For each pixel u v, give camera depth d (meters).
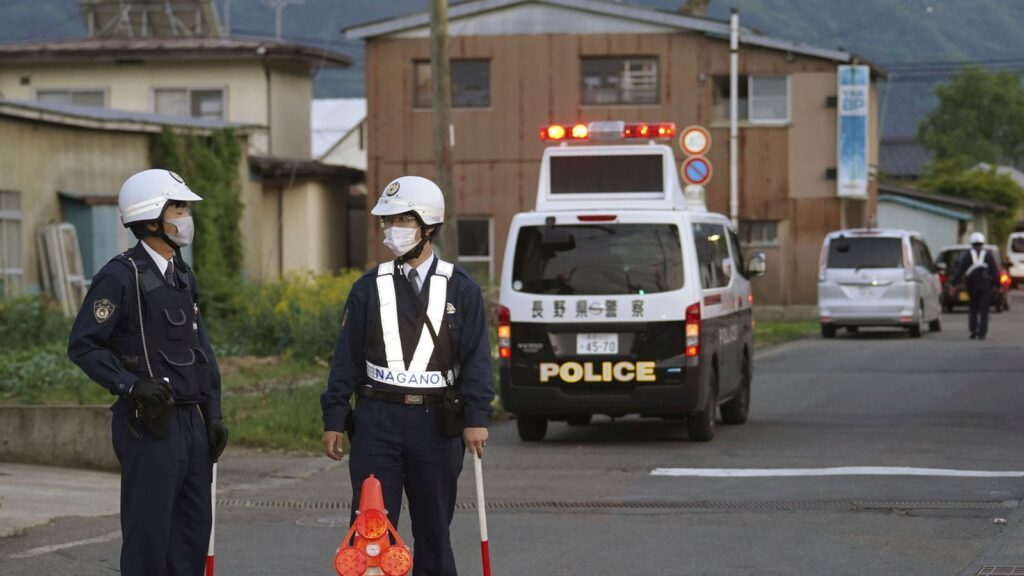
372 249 45.00
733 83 43.41
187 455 7.74
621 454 16.12
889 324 34.91
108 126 31.84
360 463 7.97
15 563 10.38
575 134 19.09
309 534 11.62
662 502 12.90
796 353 30.42
